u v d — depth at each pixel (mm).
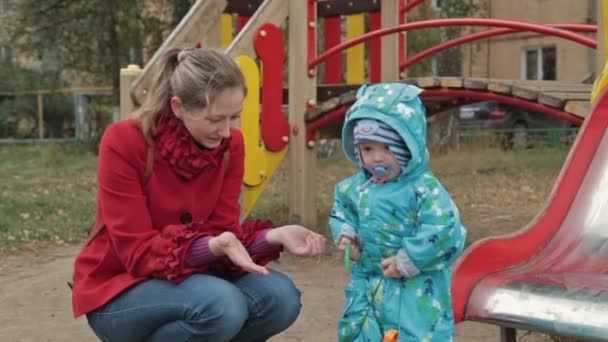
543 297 2893
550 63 24125
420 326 2869
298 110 7355
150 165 2824
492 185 12898
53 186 12992
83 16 20203
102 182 2803
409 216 2887
